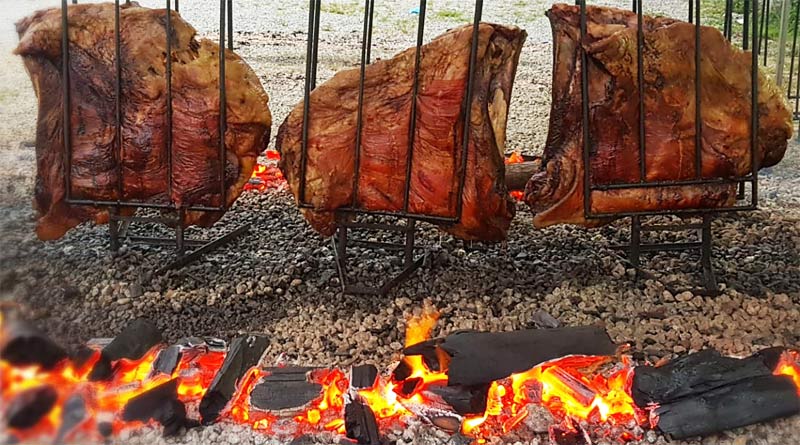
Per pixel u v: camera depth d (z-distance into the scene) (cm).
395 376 149
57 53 164
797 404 141
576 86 165
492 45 162
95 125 167
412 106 163
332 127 166
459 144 164
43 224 173
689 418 140
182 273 189
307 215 172
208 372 153
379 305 178
